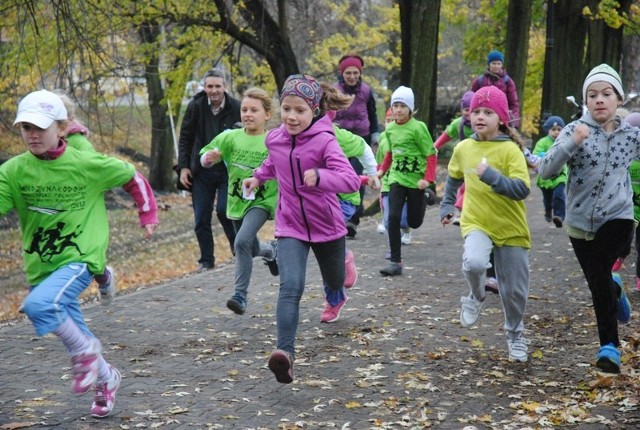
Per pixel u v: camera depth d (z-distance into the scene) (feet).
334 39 100.78
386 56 107.55
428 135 35.63
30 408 19.27
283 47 73.41
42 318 17.28
